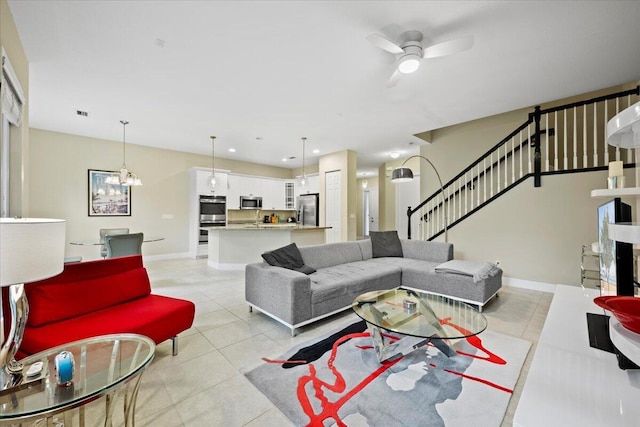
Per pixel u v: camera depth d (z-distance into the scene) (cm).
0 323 154
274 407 167
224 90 345
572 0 201
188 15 216
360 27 230
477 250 467
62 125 485
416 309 237
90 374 128
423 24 226
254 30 234
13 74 212
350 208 674
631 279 126
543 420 71
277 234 557
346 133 530
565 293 175
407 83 327
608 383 86
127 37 242
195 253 679
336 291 296
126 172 487
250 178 790
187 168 708
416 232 746
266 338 257
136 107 401
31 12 210
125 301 237
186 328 232
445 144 587
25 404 108
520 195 424
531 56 272
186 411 164
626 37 242
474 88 341
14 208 238
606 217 148
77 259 377
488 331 269
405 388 183
